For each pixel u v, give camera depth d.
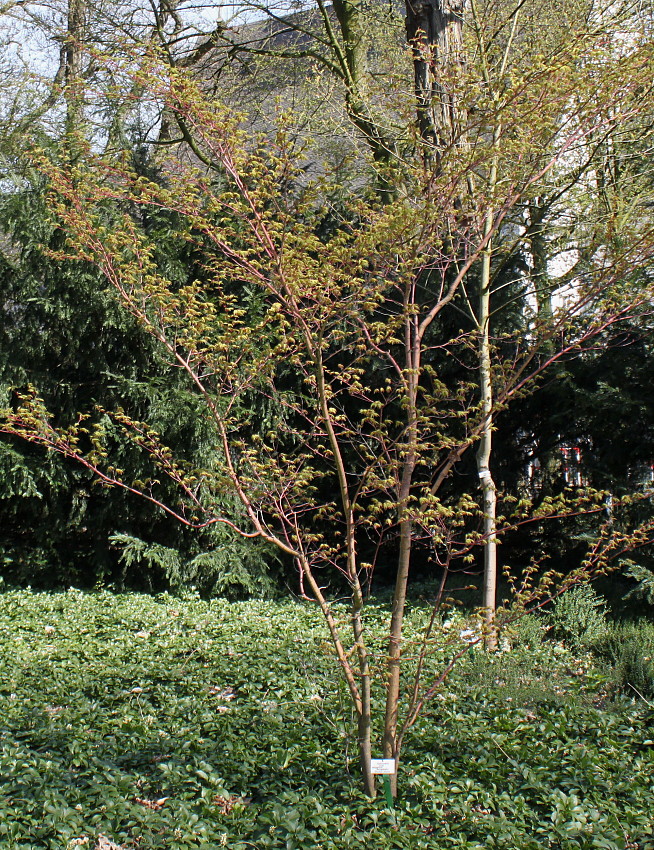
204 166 9.61
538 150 4.74
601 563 4.22
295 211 4.09
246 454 3.99
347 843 3.46
